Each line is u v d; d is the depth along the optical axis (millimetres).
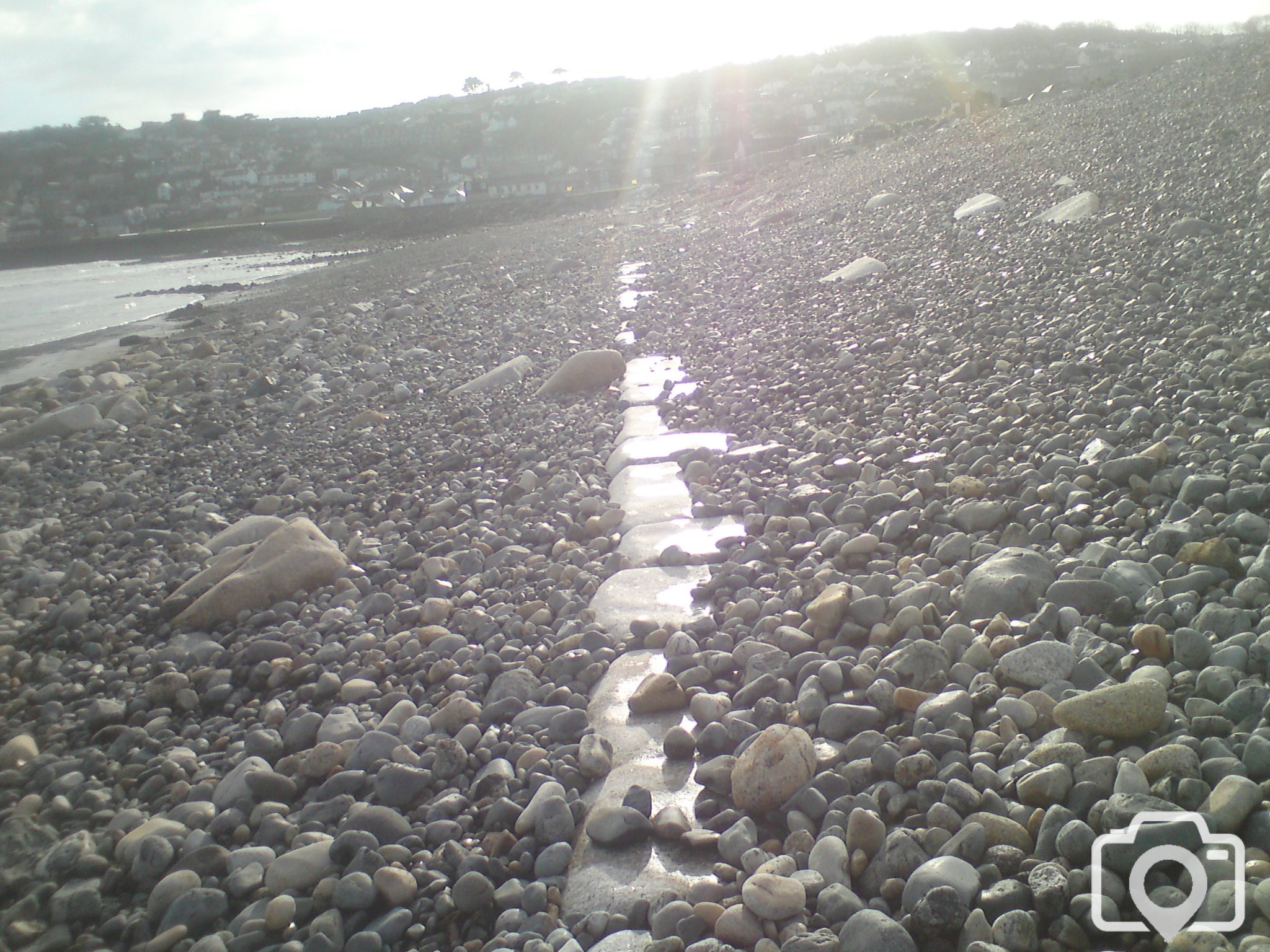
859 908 2025
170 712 3932
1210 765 2088
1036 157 14406
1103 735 2336
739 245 16609
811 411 6184
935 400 5734
